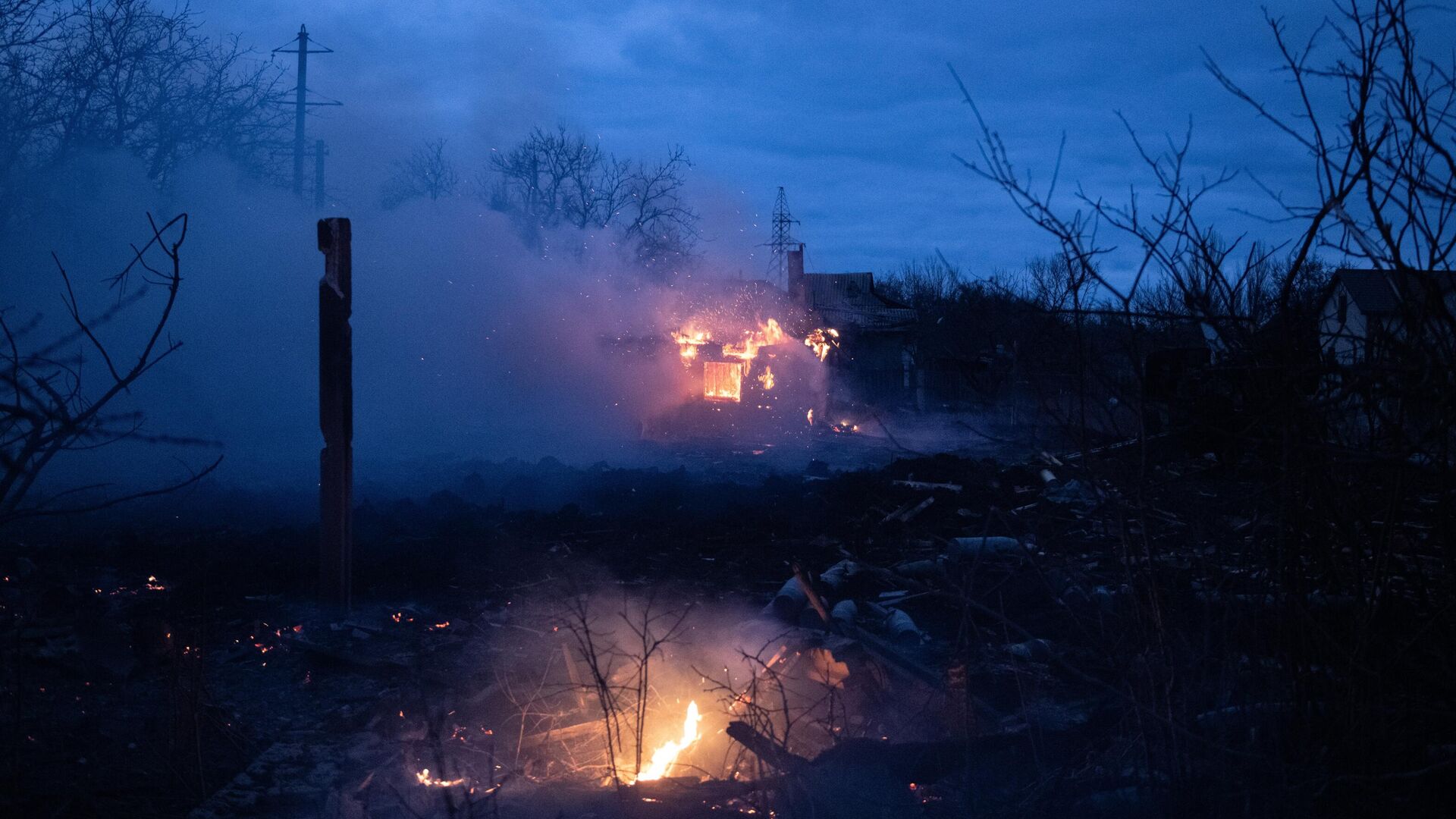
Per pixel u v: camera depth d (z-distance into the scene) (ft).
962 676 14.90
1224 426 10.44
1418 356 9.23
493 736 17.08
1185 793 10.12
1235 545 11.18
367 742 16.96
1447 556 10.05
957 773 12.19
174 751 15.89
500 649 22.71
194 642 19.95
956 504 38.58
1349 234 9.10
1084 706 13.99
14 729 15.64
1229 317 9.77
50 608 23.67
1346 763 9.99
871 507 38.99
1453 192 8.68
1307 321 9.96
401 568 30.45
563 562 32.14
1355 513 10.39
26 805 13.76
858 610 24.38
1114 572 12.24
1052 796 11.01
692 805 12.63
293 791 14.83
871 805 11.71
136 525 38.01
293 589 27.63
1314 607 10.56
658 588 28.35
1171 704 10.64
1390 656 10.15
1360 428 10.48
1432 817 9.49
